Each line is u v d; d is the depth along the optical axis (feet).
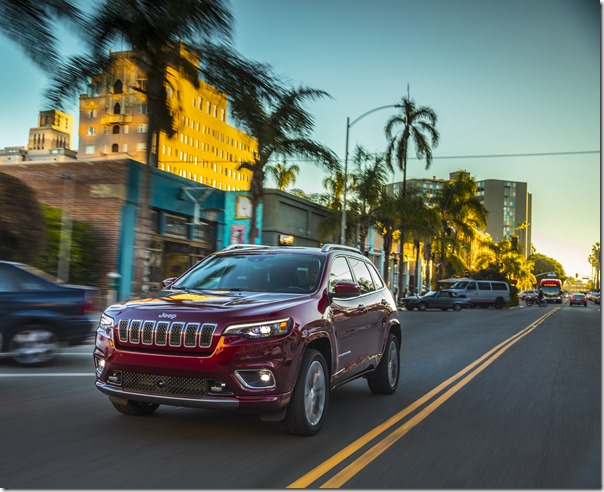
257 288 20.59
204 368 16.37
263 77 61.26
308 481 14.20
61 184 83.46
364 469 15.31
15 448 16.40
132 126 261.85
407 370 34.63
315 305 19.25
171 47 57.62
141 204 62.34
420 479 14.76
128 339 17.28
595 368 37.81
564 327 80.18
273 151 82.84
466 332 66.54
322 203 129.59
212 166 329.31
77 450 16.26
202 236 100.99
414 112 138.10
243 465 15.24
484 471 15.64
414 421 21.18
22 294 31.27
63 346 32.32
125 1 52.85
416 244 173.17
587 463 16.75
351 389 27.86
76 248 76.89
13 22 46.75
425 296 136.46
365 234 125.80
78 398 23.61
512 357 42.73
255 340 16.69
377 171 122.01
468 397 26.43
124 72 60.08
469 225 185.68
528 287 457.68
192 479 14.08
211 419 20.11
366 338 23.36
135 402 19.83
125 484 13.65
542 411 23.84
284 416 17.42
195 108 309.22
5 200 60.54
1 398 23.53
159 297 19.10
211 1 54.60
